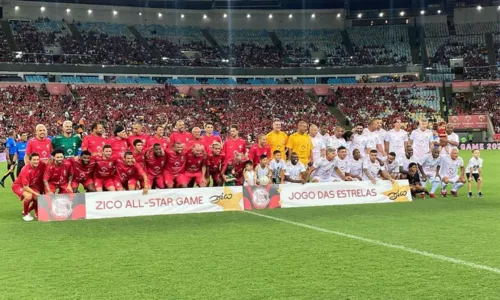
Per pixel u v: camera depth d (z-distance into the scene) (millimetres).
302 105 54719
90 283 6672
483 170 24438
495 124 49625
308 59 59875
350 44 62719
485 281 6504
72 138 14016
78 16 59188
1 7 55562
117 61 54250
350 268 7211
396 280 6598
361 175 15023
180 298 6031
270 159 14891
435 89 55562
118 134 13773
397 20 64688
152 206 12727
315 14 64750
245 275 6930
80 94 49688
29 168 12117
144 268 7371
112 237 9727
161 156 13781
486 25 61812
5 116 44156
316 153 15961
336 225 10680
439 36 62062
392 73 57250
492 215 11617
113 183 13367
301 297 5992
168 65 55094
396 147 15750
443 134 15422
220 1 62906
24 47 51812
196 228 10609
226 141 14547
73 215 12102
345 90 56562
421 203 13906
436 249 8266
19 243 9242
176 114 50438
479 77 56312
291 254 8094
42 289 6445
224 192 13305
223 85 55750
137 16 61531
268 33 64062
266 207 13539
